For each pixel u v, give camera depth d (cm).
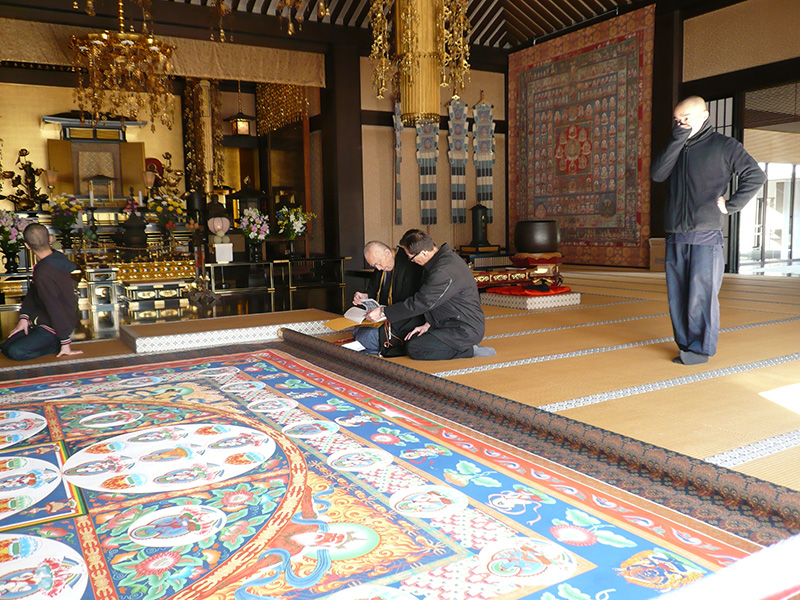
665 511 168
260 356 380
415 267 358
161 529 162
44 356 387
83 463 208
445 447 219
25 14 741
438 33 607
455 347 342
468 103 1105
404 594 131
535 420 232
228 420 253
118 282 673
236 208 1180
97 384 315
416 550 149
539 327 454
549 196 1080
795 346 365
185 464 206
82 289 703
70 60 792
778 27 771
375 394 290
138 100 793
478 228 995
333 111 955
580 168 1022
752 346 367
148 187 1058
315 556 147
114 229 925
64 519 168
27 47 769
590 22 986
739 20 812
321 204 1029
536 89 1084
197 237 964
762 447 206
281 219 880
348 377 323
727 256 870
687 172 314
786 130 1026
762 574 135
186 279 716
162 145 1162
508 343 396
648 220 929
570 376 307
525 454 212
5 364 365
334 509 171
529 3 1025
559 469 199
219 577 139
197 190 1127
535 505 172
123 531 161
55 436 236
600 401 264
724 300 573
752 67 803
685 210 317
